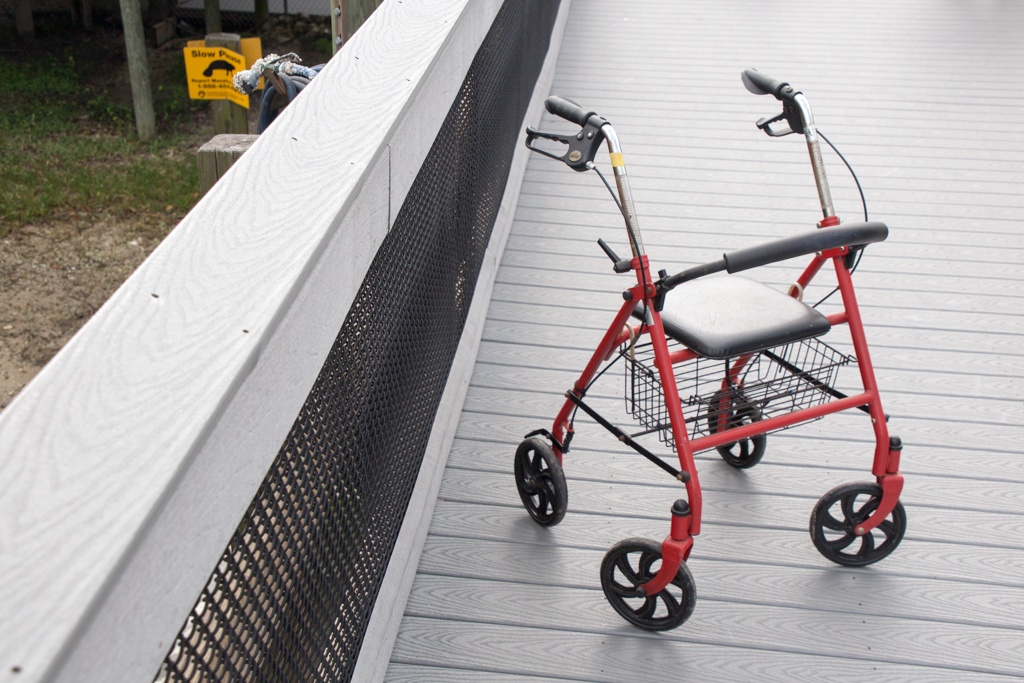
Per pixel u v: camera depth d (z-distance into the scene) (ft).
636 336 6.70
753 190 14.66
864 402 7.02
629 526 8.12
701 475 8.71
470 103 8.59
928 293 11.97
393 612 6.67
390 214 5.46
